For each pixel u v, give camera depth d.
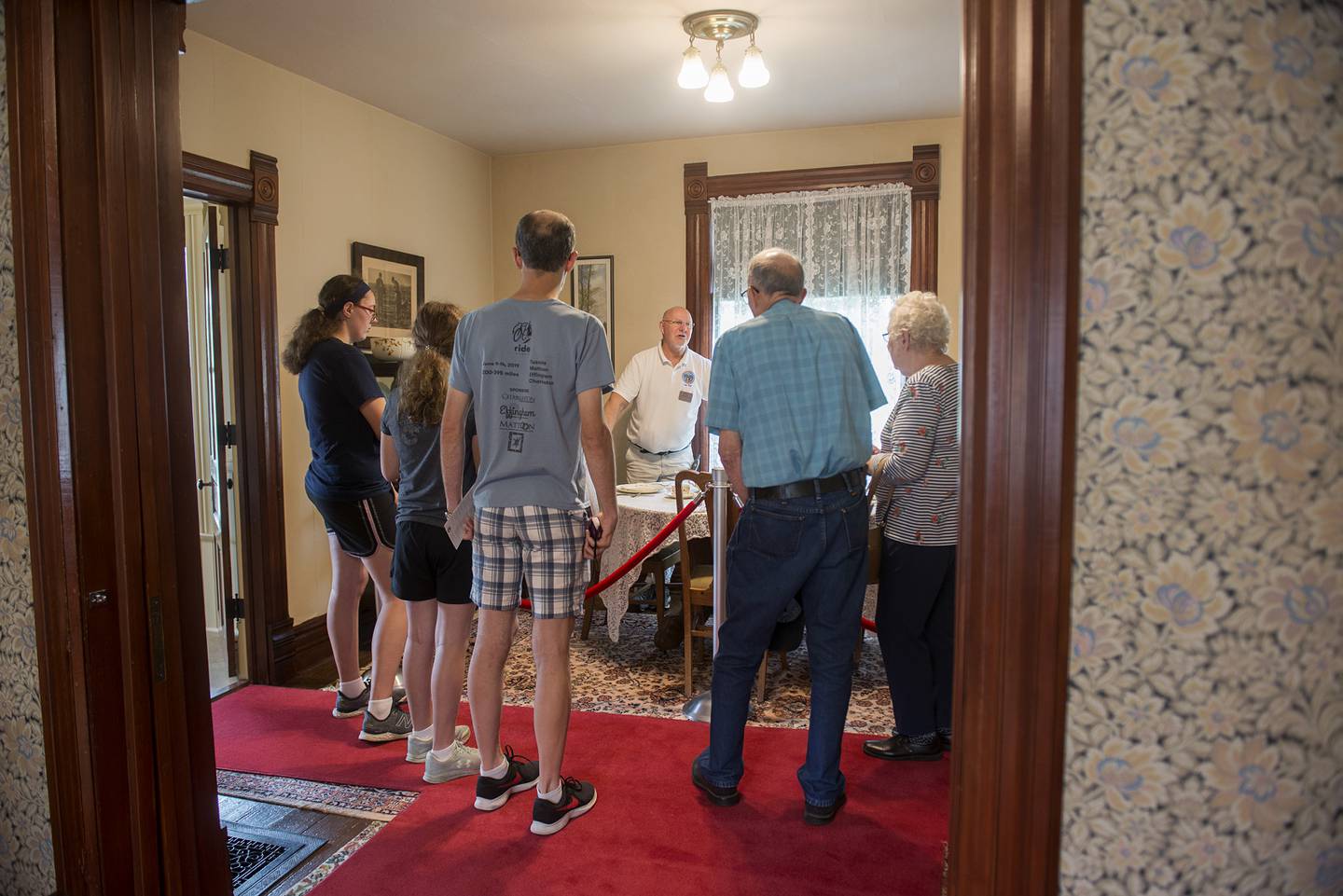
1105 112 0.94
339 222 4.35
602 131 5.14
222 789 2.67
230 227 3.81
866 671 3.81
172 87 1.66
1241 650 0.95
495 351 2.25
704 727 3.14
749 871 2.19
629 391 4.94
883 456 2.84
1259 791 0.97
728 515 3.21
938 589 2.71
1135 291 0.94
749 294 2.50
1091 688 0.99
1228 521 0.94
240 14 3.35
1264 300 0.91
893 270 5.09
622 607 3.78
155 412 1.61
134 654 1.58
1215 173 0.91
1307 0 0.90
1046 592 0.99
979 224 1.01
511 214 5.73
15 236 1.51
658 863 2.22
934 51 3.84
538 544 2.29
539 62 3.94
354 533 2.97
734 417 2.41
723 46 3.72
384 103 4.54
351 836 2.40
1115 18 0.93
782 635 2.62
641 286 5.50
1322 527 0.94
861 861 2.23
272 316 3.88
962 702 1.08
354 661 3.28
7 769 1.69
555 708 2.33
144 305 1.58
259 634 3.86
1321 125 0.90
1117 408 0.95
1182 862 0.99
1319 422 0.93
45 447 1.52
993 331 1.00
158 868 1.64
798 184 5.18
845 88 4.36
